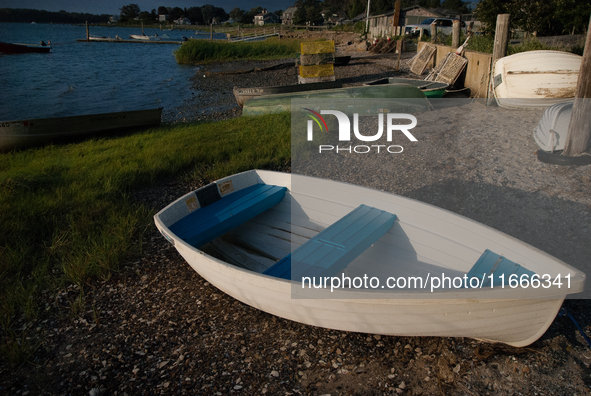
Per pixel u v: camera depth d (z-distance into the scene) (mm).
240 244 3941
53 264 3852
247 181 4188
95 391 2400
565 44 10008
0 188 5328
